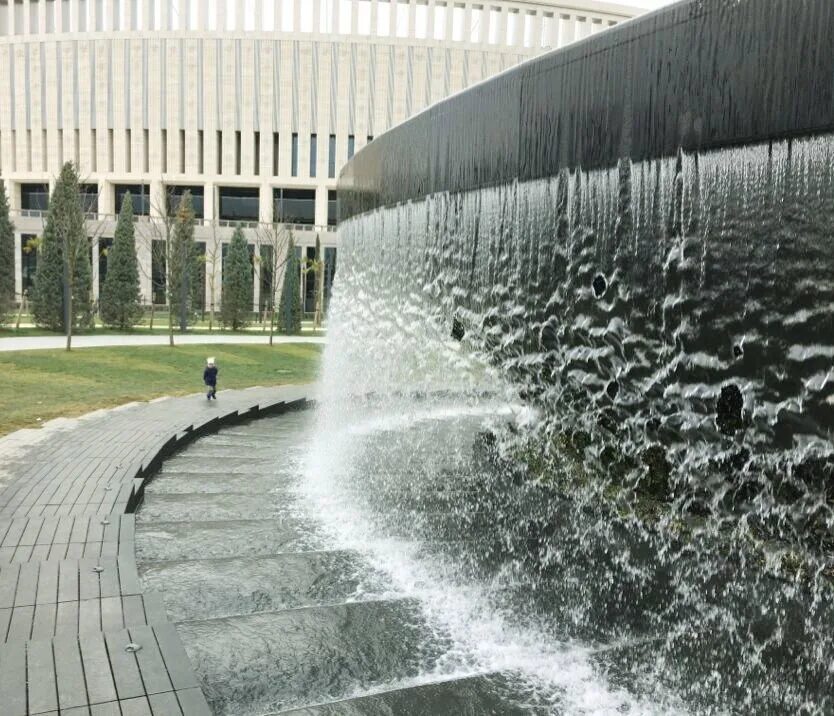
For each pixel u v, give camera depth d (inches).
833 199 113.7
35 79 1892.2
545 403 201.5
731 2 126.3
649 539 173.9
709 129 132.4
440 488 256.7
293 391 536.1
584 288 167.2
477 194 205.2
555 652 149.0
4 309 1106.7
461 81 1841.8
